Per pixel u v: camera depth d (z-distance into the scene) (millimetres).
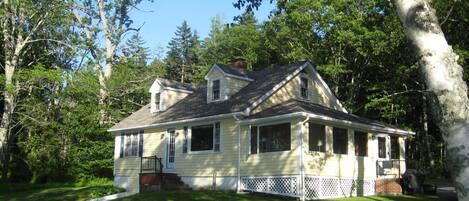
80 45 36000
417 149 39375
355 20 31828
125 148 29734
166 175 24453
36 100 35656
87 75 35000
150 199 18844
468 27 28141
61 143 35656
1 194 26734
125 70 38062
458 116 4152
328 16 33281
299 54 37094
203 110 25109
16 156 37312
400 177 24203
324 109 23594
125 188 28781
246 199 18672
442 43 4418
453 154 4117
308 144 20266
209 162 23781
